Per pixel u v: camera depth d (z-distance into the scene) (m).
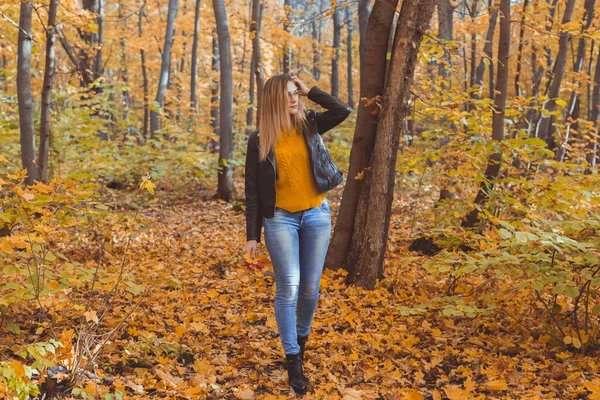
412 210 9.95
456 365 3.56
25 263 3.68
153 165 11.81
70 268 3.47
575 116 15.20
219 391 3.07
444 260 4.04
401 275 5.54
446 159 7.17
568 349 3.73
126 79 24.38
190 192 12.73
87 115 10.31
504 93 6.84
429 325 4.13
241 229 8.93
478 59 14.16
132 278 3.56
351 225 5.62
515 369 3.33
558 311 3.76
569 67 20.27
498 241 4.57
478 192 6.62
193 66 17.86
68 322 3.80
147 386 3.08
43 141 6.88
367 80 5.58
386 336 3.91
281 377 3.31
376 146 5.28
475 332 4.08
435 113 6.60
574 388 3.05
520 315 4.30
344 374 3.40
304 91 3.38
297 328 3.46
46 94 6.85
